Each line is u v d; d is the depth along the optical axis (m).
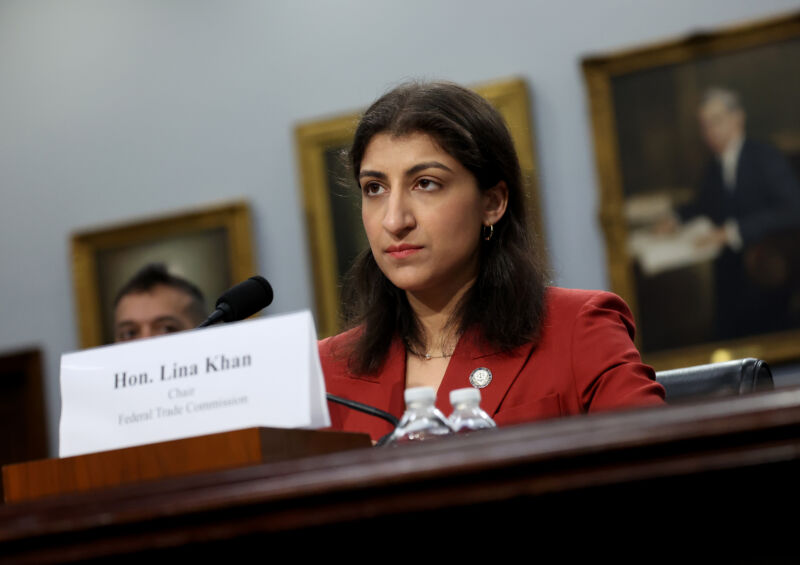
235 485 1.39
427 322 3.06
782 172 7.55
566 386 2.83
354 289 3.21
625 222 7.72
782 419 1.25
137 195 8.70
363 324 3.14
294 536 1.38
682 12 7.83
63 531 1.41
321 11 8.50
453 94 2.97
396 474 1.32
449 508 1.34
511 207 3.07
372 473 1.33
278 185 8.46
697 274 7.62
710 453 1.27
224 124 8.60
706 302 7.60
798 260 7.49
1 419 8.74
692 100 7.71
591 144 7.86
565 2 8.02
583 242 7.82
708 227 7.63
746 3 7.74
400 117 2.90
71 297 8.75
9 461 8.68
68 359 2.07
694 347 7.58
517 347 2.92
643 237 7.71
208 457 1.82
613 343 2.84
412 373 3.04
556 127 7.94
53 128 8.91
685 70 7.73
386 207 2.91
